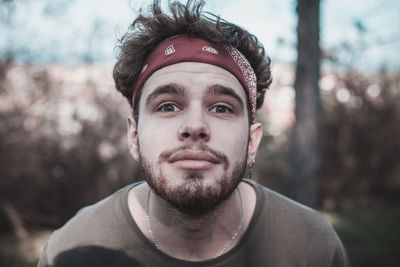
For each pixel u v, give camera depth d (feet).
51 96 19.39
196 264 4.20
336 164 25.50
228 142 3.89
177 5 4.40
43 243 17.24
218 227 4.28
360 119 25.49
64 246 4.47
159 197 4.02
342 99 25.70
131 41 4.54
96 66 21.40
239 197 4.59
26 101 18.83
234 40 4.52
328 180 25.46
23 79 18.72
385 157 25.59
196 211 3.86
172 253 4.33
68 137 19.85
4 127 18.16
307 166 12.80
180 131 3.75
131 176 20.52
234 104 4.07
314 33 12.62
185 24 4.27
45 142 19.27
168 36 4.36
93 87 20.75
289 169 13.25
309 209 5.24
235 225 4.42
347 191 25.50
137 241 4.33
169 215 4.17
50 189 19.48
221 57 4.12
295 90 12.97
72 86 20.42
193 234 4.19
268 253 4.43
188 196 3.70
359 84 24.97
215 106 4.01
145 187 4.71
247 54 4.75
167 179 3.77
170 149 3.79
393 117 25.49
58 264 4.36
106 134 20.39
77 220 4.78
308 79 12.69
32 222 19.17
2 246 16.48
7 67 17.97
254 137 4.61
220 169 3.81
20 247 16.62
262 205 4.71
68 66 20.58
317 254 4.59
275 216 4.70
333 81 25.59
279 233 4.57
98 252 4.34
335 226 19.36
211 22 4.42
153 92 4.03
